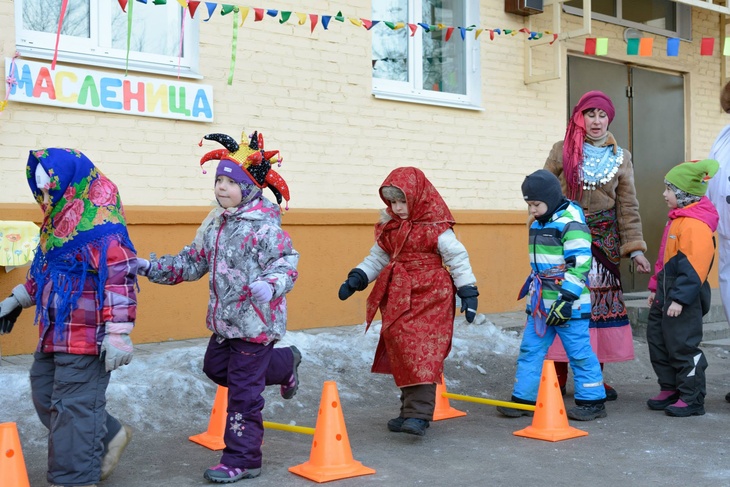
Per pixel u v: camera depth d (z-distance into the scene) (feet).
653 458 14.21
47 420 12.18
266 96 24.49
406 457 14.35
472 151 29.17
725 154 19.24
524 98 30.53
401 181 15.52
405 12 28.73
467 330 25.21
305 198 25.31
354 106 26.32
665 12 35.91
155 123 22.58
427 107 28.04
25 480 11.13
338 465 13.21
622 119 34.45
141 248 22.04
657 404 18.22
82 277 11.57
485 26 29.40
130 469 13.58
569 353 17.35
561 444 15.23
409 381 15.05
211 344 13.41
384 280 15.79
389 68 28.37
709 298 18.04
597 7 33.19
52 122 20.99
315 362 20.85
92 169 11.93
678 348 17.58
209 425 15.39
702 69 36.94
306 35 25.22
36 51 20.98
